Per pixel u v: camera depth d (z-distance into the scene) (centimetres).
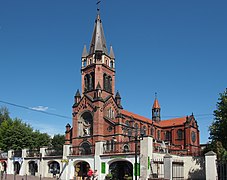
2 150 8169
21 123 9381
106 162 4444
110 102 6850
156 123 9744
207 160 3359
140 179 3859
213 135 4547
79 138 6644
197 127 9738
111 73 7331
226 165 3225
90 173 3666
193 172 4284
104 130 6481
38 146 8869
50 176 5491
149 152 3903
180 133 9450
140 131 8106
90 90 6919
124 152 4562
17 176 5347
